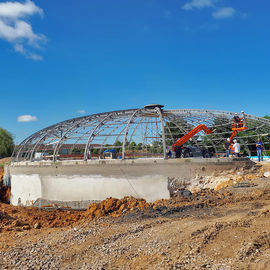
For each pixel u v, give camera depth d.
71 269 8.59
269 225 9.85
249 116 23.03
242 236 9.07
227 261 7.59
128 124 19.38
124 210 15.34
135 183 17.50
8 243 11.59
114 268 8.25
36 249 10.45
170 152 22.59
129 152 25.16
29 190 21.58
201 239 9.11
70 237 11.43
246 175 16.94
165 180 17.03
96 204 16.50
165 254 8.60
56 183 19.72
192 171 17.00
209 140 30.06
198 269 7.41
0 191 30.22
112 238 10.73
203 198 15.38
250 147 32.75
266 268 6.88
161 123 18.92
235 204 13.94
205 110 23.48
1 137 57.31
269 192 14.29
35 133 28.00
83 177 18.73
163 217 13.35
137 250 9.27
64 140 21.58
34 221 16.08
